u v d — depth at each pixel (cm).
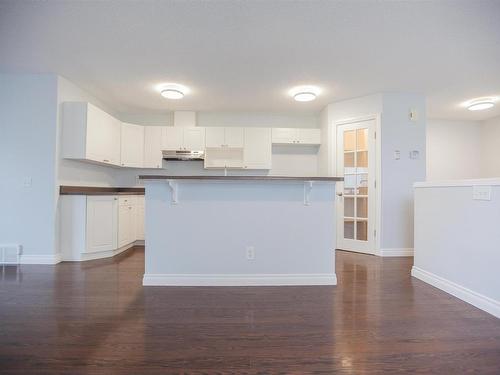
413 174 389
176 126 475
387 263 345
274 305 211
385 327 177
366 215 408
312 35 246
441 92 386
